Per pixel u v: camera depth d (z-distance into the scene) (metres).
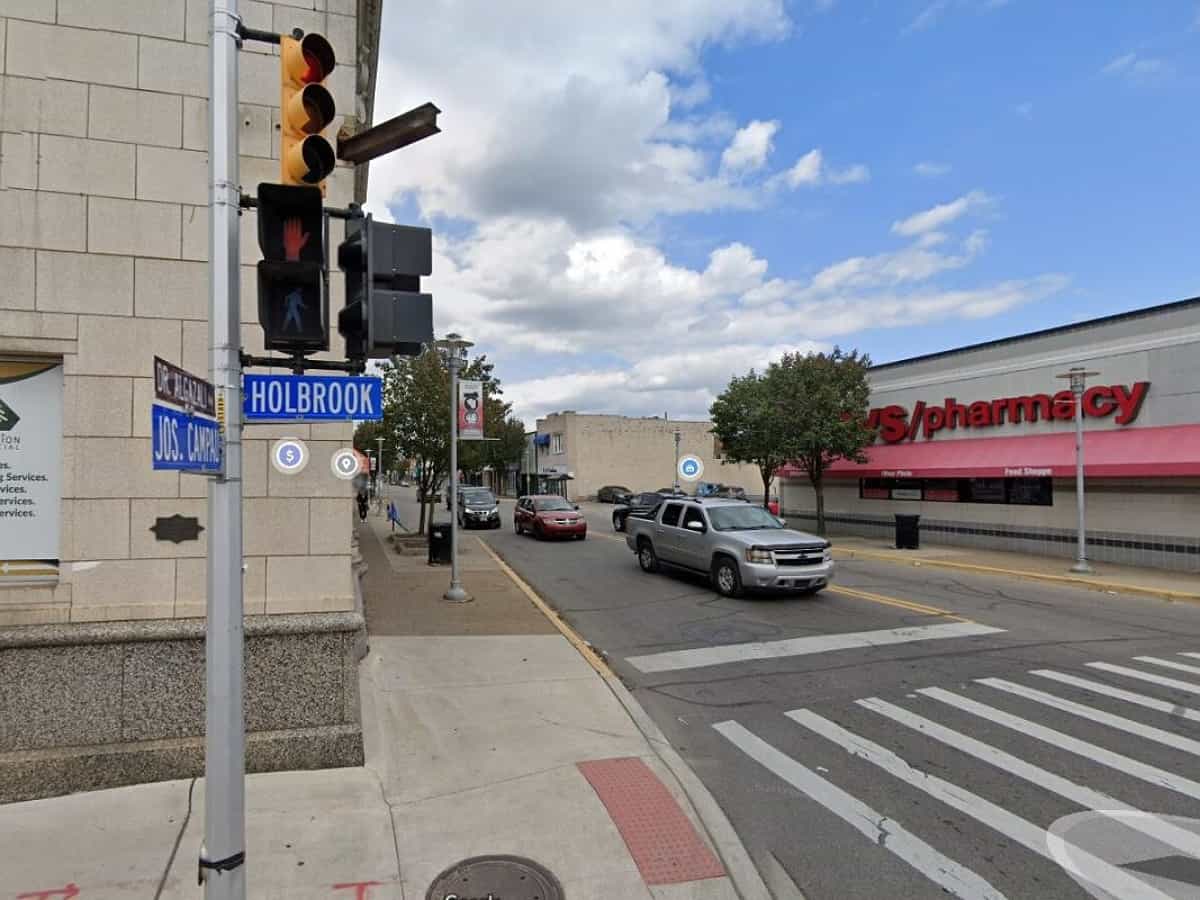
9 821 4.36
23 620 5.05
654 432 56.03
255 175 5.60
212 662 3.00
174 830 4.27
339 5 5.82
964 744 5.87
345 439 5.66
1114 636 9.56
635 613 11.15
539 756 5.46
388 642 8.74
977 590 13.30
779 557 11.81
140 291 5.32
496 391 23.30
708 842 4.26
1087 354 16.72
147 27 5.41
